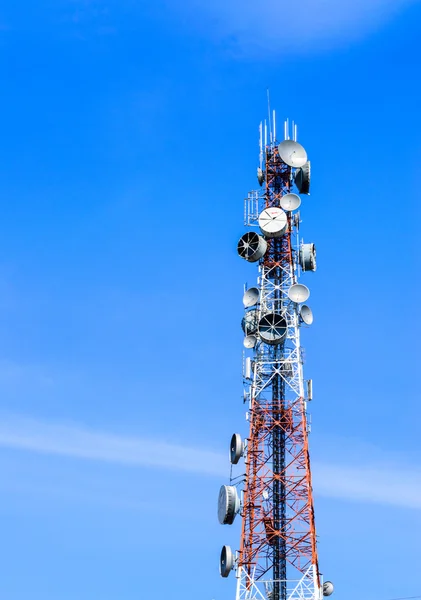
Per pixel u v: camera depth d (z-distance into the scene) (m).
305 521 81.31
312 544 80.25
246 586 80.06
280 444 85.25
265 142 98.56
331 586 80.75
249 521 82.44
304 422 85.38
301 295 89.00
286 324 87.00
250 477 84.00
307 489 82.50
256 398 87.25
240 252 90.19
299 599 78.12
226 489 81.56
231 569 79.69
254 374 88.19
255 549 81.38
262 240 89.81
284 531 81.19
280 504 82.88
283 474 84.00
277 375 88.31
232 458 84.19
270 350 89.19
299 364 87.56
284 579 80.19
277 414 86.50
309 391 86.94
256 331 90.38
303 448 84.19
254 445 85.25
